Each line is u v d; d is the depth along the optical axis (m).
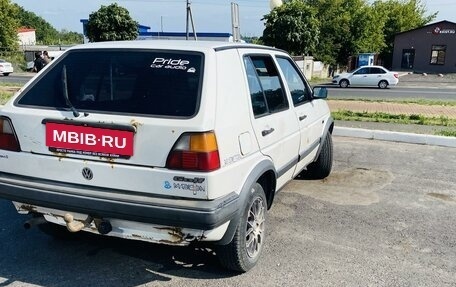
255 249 3.49
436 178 6.13
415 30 51.12
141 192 2.85
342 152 7.56
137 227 2.92
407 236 4.23
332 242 4.04
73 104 3.08
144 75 3.06
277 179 3.82
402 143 8.40
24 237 3.95
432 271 3.58
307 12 27.53
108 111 2.96
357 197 5.29
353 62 45.56
